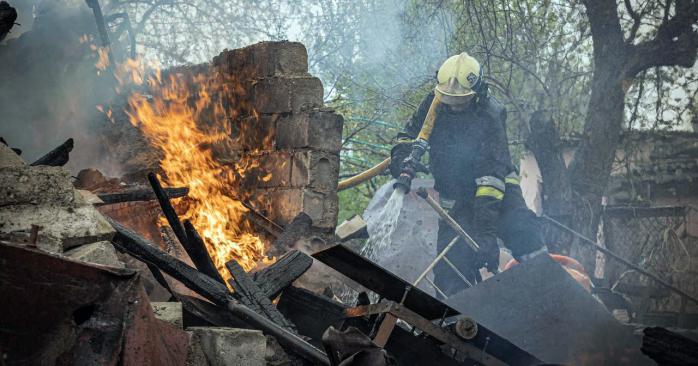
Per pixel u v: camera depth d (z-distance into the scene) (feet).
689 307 33.88
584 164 33.19
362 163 39.24
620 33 32.99
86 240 10.96
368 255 27.71
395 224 27.76
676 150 45.01
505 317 13.85
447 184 23.79
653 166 44.88
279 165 18.79
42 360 8.47
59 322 8.66
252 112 19.60
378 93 37.06
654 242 39.93
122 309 8.93
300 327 13.75
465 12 35.47
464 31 35.19
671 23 32.19
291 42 19.13
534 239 22.39
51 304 8.62
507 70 35.40
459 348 11.23
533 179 45.11
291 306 13.89
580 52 36.81
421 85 35.78
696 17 31.81
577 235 26.96
